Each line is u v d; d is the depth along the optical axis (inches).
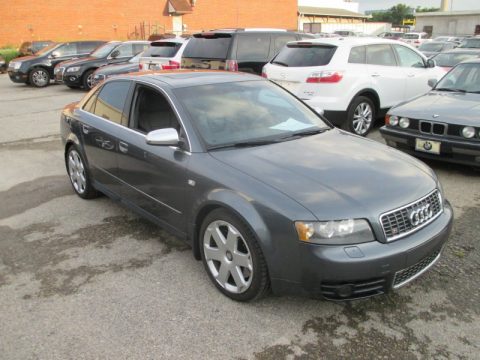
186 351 110.4
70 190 227.6
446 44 828.6
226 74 181.9
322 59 301.0
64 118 219.9
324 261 108.8
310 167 130.3
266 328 118.0
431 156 233.9
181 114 149.3
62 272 147.9
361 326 118.3
